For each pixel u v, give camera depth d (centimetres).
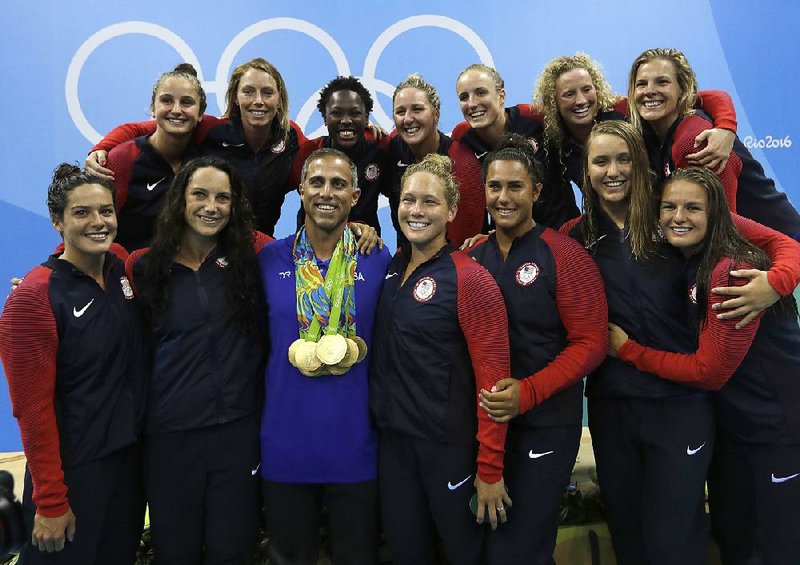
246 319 203
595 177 207
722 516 223
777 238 206
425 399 195
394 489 201
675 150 245
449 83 436
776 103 431
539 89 283
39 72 409
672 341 204
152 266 200
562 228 231
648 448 206
